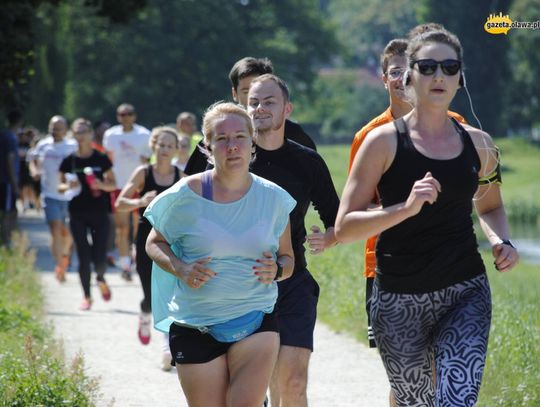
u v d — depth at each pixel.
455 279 12.55
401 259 12.62
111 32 159.50
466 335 12.23
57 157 35.19
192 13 165.00
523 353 19.81
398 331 12.78
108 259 40.41
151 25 162.75
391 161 12.51
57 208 35.47
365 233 12.26
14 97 47.19
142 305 23.44
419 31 14.20
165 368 21.16
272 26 185.50
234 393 12.34
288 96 15.17
